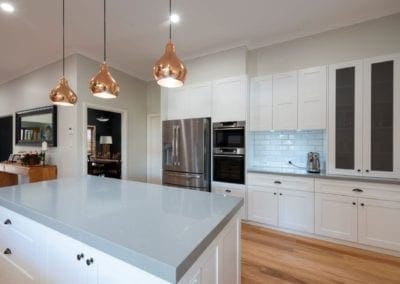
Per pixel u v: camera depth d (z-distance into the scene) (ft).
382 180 7.49
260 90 10.73
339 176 8.36
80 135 11.93
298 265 6.98
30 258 4.13
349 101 8.66
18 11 8.32
